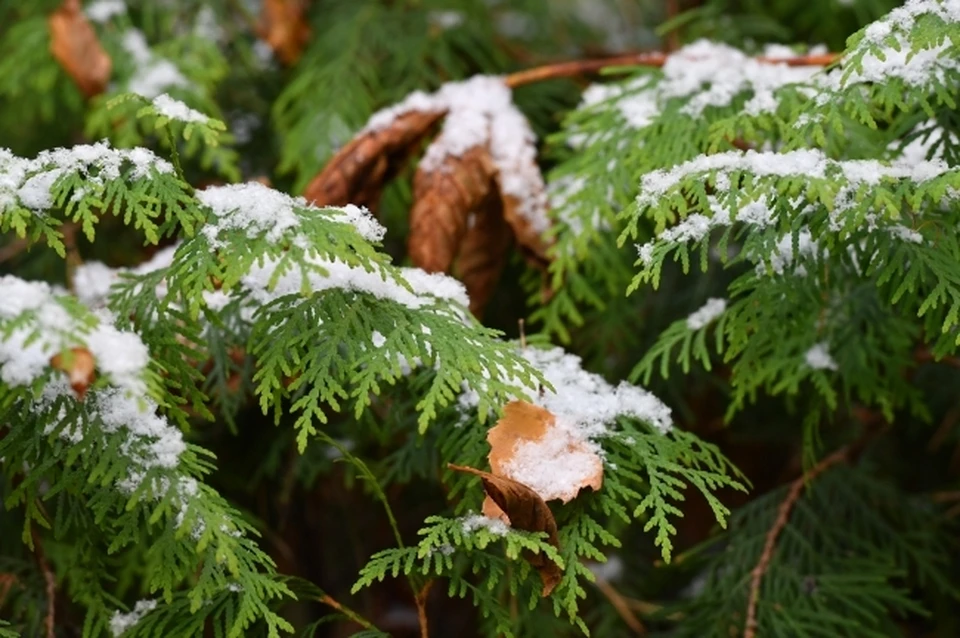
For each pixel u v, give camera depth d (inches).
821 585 35.8
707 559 37.2
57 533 32.8
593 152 35.8
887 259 33.5
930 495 38.3
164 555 32.4
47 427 32.4
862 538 37.4
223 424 38.3
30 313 31.4
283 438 37.8
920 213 33.3
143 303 33.0
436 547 33.1
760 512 37.1
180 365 32.8
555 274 35.9
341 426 37.1
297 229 32.4
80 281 37.4
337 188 36.5
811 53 37.9
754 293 33.8
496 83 37.5
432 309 33.3
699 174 33.0
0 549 36.3
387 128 36.7
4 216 32.1
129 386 31.4
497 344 33.0
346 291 33.2
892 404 36.3
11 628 34.0
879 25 33.2
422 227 36.2
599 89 36.9
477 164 36.4
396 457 35.5
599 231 36.4
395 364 32.5
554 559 32.0
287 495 38.0
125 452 32.1
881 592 35.7
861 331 35.9
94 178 32.5
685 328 34.7
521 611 35.9
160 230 32.8
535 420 33.0
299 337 32.7
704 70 35.8
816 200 32.9
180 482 32.1
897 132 34.7
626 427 33.5
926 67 33.5
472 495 33.3
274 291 33.5
